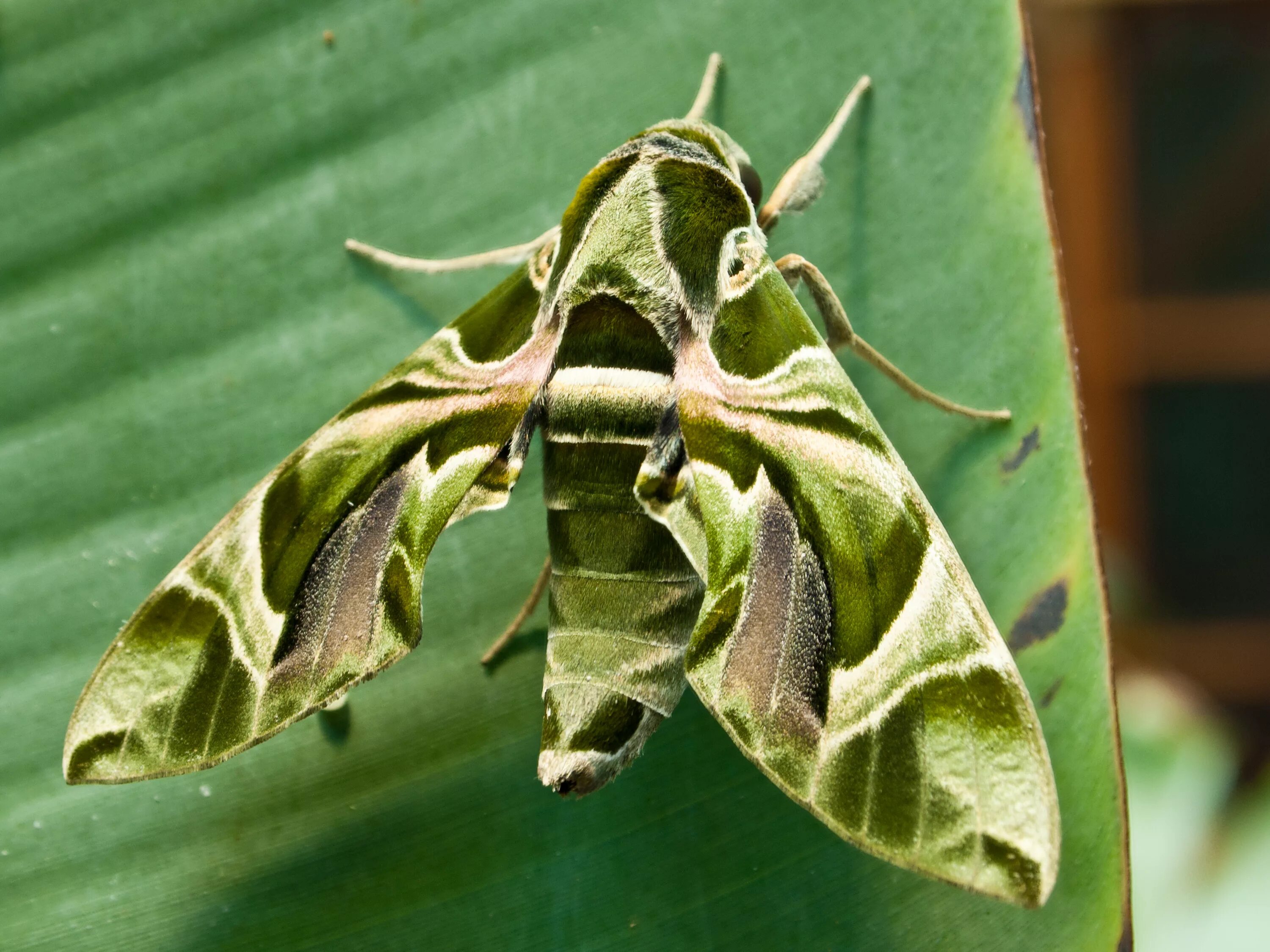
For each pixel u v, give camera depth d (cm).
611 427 23
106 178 25
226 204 25
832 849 24
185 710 23
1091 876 24
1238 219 34
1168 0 32
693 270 24
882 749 22
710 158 24
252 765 25
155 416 25
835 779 22
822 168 25
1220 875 27
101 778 23
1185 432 36
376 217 25
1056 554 24
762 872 24
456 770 25
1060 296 24
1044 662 24
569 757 23
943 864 22
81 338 25
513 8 25
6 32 25
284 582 24
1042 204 24
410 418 24
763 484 23
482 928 24
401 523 24
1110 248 35
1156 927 26
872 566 23
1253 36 33
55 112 25
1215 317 35
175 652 23
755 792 24
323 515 24
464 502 24
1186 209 34
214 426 25
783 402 23
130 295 25
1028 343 24
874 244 25
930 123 25
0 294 25
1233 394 35
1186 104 34
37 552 25
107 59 25
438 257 25
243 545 24
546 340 24
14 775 25
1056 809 22
